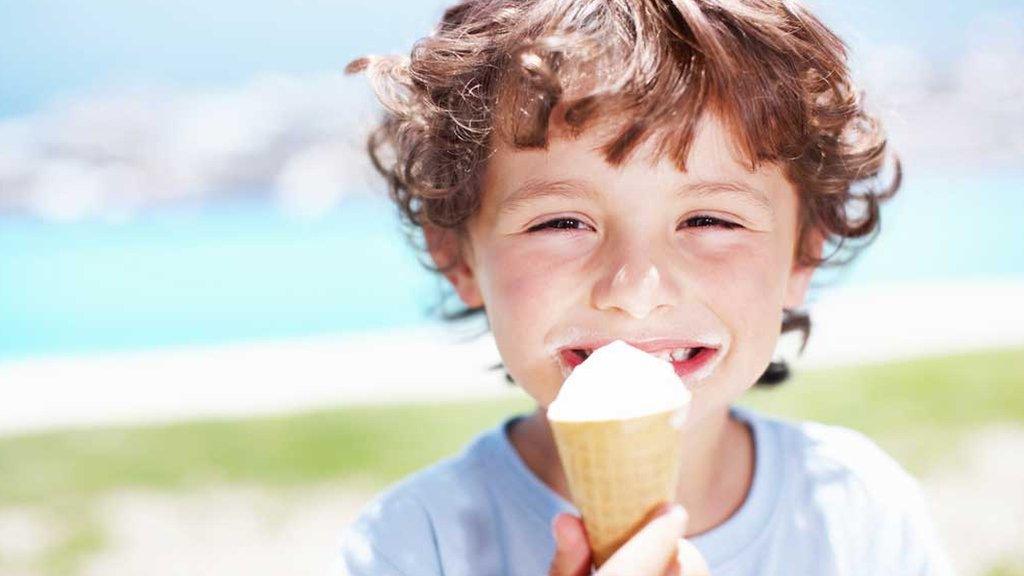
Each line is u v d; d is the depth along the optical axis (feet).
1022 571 3.73
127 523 4.83
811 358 6.86
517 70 1.83
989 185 14.80
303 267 12.49
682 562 1.56
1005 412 5.42
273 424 6.12
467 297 2.12
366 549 1.95
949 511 4.28
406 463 5.20
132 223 14.75
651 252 1.76
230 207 14.98
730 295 1.79
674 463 1.57
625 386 1.55
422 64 2.11
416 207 2.29
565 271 1.77
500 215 1.85
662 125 1.74
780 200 1.90
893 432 5.18
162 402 7.00
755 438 2.09
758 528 2.00
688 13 1.81
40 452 5.95
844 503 2.06
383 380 7.09
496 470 2.03
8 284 12.10
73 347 10.32
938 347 7.09
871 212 2.34
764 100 1.84
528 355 1.82
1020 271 11.39
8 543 4.66
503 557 1.98
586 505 1.57
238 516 4.78
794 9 1.98
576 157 1.76
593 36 1.82
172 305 11.44
